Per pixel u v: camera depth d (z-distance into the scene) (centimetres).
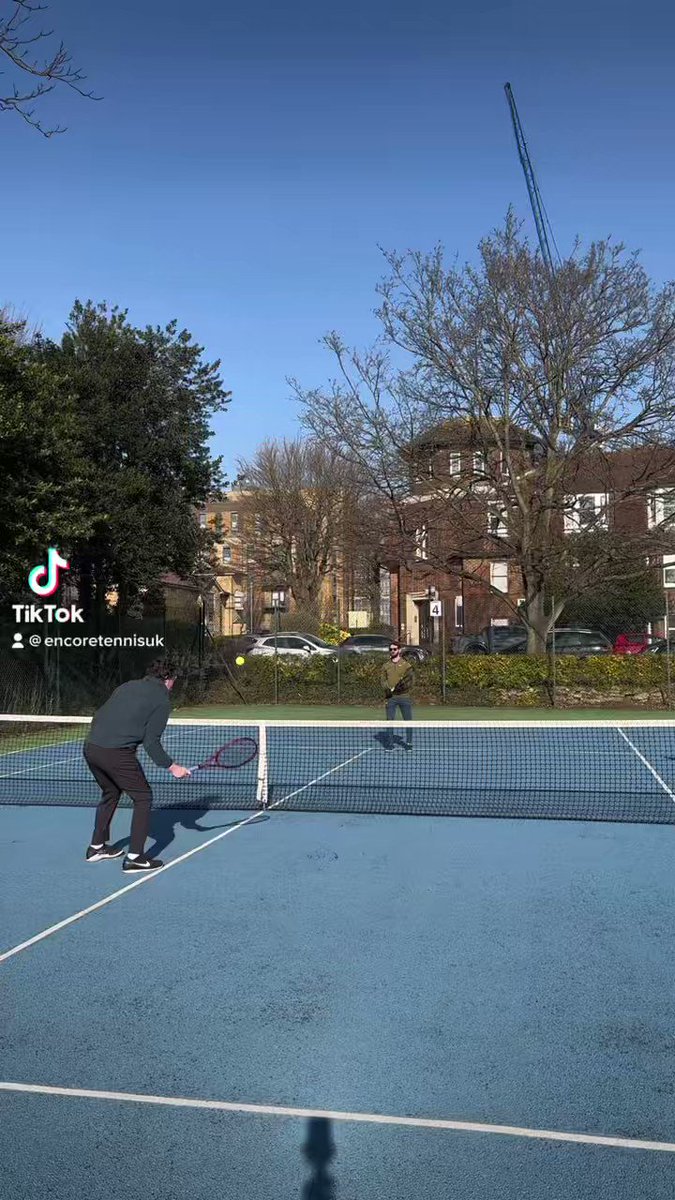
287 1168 329
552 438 2320
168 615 2680
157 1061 409
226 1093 381
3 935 583
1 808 1037
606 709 2256
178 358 2489
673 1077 394
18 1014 461
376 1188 317
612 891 677
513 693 2328
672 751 1524
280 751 1552
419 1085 388
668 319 2225
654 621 2584
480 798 1080
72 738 1764
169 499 2442
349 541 2788
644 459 2362
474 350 2300
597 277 2252
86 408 2309
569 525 2584
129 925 602
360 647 3294
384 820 949
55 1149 340
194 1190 316
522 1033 437
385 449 2372
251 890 685
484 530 2416
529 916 617
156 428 2469
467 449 2381
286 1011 463
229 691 2517
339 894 672
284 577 5088
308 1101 375
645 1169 327
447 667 2367
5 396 1717
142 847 739
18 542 1734
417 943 564
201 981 504
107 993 487
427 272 2286
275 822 942
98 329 2425
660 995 481
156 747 736
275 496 4909
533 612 2430
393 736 1625
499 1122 359
